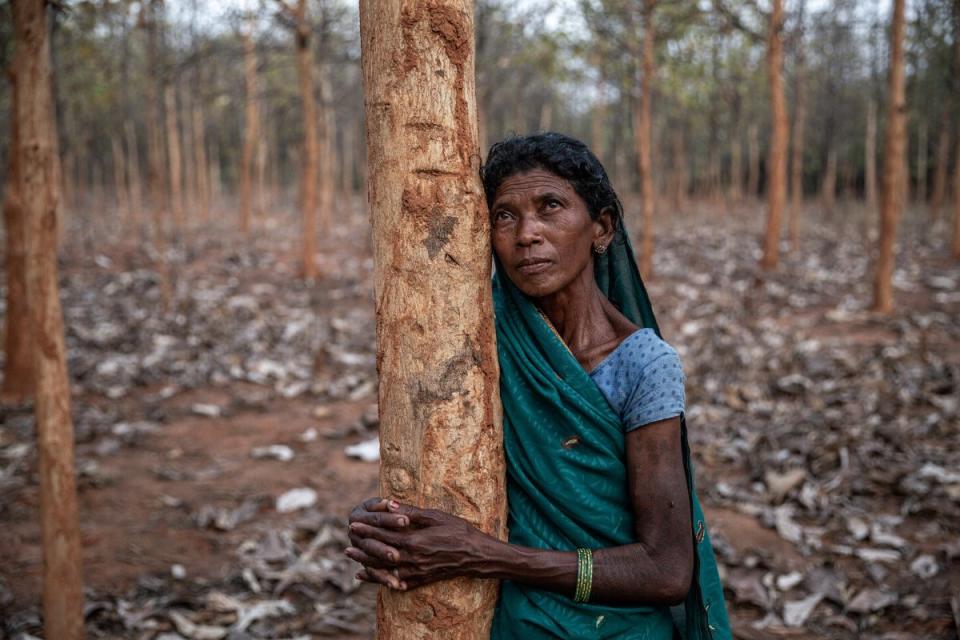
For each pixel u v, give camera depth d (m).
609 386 1.54
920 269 12.09
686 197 27.19
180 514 4.64
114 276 11.66
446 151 1.45
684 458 1.54
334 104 16.25
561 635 1.48
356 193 30.17
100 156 24.00
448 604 1.47
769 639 3.37
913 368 6.86
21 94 2.56
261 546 4.19
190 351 8.08
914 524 4.35
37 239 2.59
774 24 11.05
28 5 2.51
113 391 6.81
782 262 12.94
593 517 1.50
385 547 1.42
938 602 3.58
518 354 1.56
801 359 7.28
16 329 6.58
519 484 1.56
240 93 17.53
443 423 1.48
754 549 4.11
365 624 3.54
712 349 7.66
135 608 3.61
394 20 1.42
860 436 5.34
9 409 6.36
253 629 3.49
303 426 6.20
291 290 11.14
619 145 19.31
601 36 11.23
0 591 3.73
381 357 1.51
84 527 4.45
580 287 1.58
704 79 12.18
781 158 11.68
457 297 1.47
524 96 20.56
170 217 19.47
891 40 9.07
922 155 20.14
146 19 9.18
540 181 1.50
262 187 18.84
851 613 3.56
